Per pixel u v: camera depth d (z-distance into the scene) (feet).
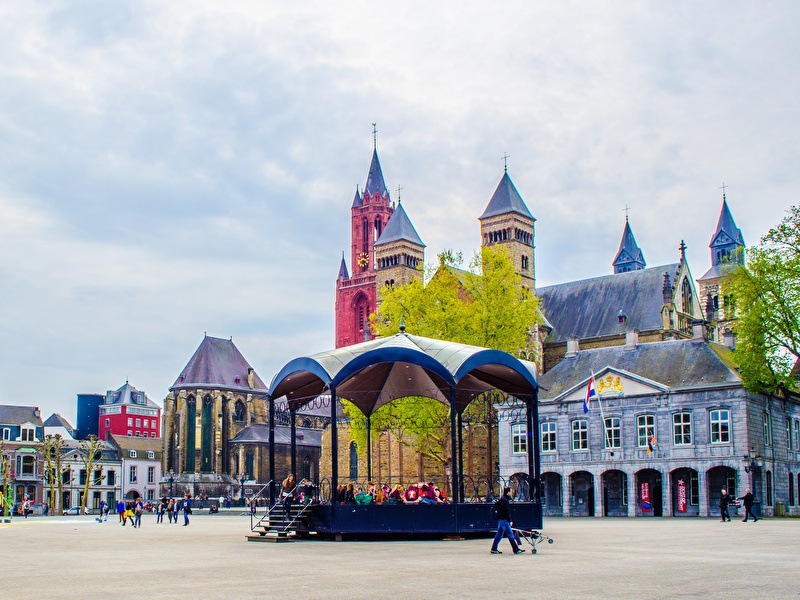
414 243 468.34
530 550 104.68
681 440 246.06
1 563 93.76
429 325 230.07
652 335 358.23
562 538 129.08
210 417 544.62
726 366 246.68
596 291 391.65
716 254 554.46
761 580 68.69
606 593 61.16
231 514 383.24
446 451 232.53
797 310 227.61
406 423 227.20
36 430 468.34
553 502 273.75
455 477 130.93
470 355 135.64
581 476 269.44
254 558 96.78
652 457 250.16
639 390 255.09
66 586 69.46
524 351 299.79
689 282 384.88
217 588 66.80
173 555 103.71
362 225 568.41
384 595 61.26
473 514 131.23
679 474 249.55
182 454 533.96
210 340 569.23
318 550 109.19
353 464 418.31
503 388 162.30
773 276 231.71
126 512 232.73
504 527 99.66
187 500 225.35
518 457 276.62
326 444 432.66
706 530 152.35
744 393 237.45
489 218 424.46
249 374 575.79
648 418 252.83
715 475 243.40
